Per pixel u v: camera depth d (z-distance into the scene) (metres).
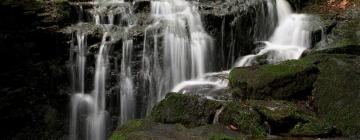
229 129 7.35
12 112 9.50
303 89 8.43
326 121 7.68
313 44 11.22
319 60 8.95
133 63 9.84
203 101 7.88
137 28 10.11
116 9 10.52
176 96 8.04
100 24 10.23
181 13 10.71
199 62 10.38
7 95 9.35
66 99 9.69
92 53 9.65
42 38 9.64
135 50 9.84
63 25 9.97
